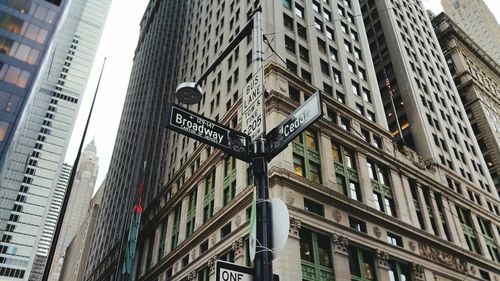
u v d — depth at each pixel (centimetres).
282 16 4319
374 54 7156
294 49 4169
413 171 4459
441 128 5938
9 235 10375
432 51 7594
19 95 6147
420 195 4341
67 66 14450
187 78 6531
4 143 5797
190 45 7031
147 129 8406
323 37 4700
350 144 3900
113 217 8975
